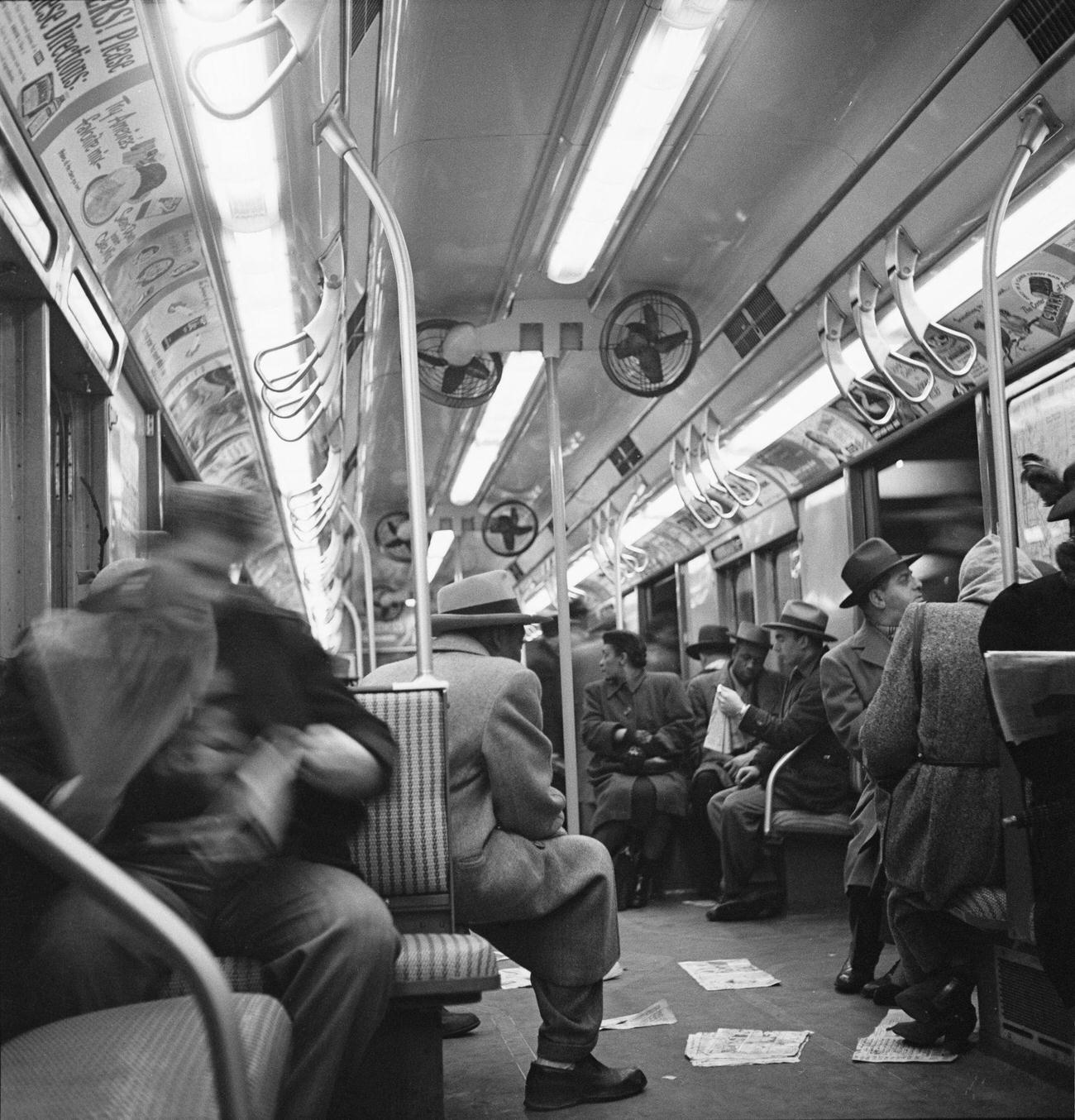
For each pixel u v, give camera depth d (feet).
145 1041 6.88
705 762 31.73
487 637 13.96
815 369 27.37
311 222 21.70
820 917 26.48
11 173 13.84
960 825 13.67
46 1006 8.42
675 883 31.71
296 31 11.71
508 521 51.60
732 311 28.48
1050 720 11.18
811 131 21.15
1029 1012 13.30
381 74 18.70
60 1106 6.31
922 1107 12.02
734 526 38.60
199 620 8.69
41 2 12.41
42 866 8.81
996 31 16.62
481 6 17.24
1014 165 16.37
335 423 35.37
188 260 21.17
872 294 23.34
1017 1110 11.79
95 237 17.79
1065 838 11.07
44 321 15.85
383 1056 10.89
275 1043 7.38
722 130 21.22
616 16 17.66
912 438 26.99
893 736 14.05
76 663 8.36
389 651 62.39
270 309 24.95
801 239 24.23
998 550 15.60
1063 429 20.56
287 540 48.67
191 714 9.11
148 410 25.81
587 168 22.33
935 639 14.03
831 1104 12.27
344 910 9.27
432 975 10.50
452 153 22.15
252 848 8.93
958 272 20.97
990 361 14.92
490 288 29.19
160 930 5.76
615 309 26.86
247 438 34.09
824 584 32.40
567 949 12.87
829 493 31.76
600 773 31.37
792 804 27.02
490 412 37.52
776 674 30.94
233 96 15.98
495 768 12.63
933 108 18.88
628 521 46.60
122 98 15.34
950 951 14.40
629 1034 16.11
